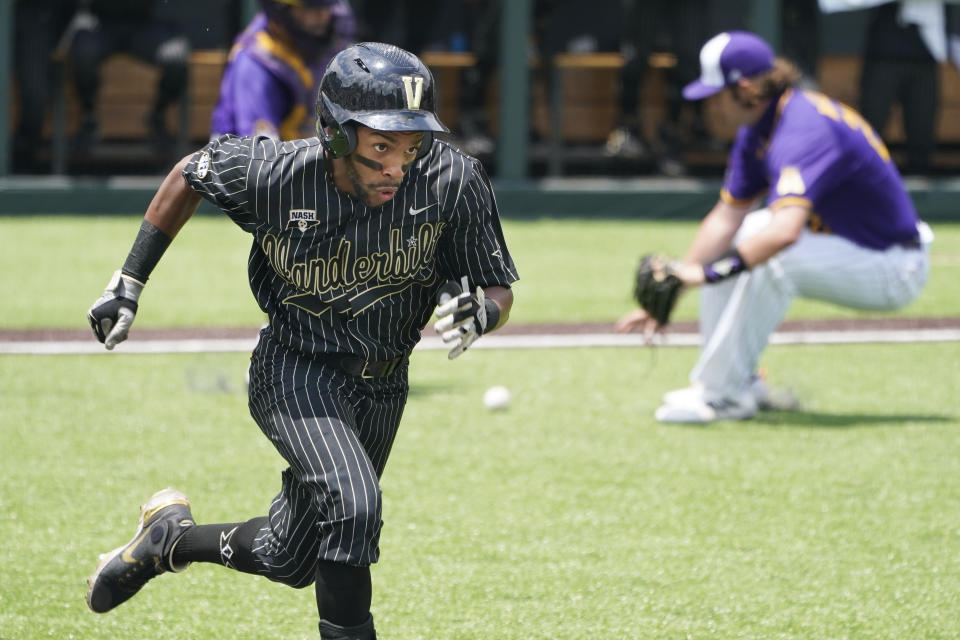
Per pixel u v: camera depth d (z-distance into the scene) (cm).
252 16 5356
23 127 5381
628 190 5519
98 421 2484
